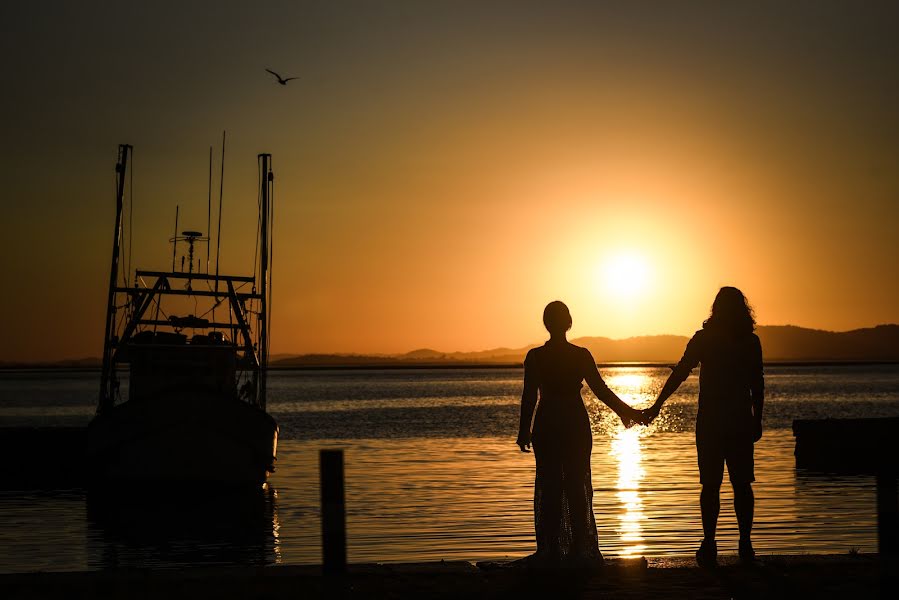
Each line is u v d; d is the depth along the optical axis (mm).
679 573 9211
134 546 18438
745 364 10195
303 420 70125
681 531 18062
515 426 61156
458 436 51469
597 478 28703
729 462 10172
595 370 9992
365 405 101625
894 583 7441
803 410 80062
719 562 9648
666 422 66812
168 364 29031
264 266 30719
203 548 18125
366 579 8930
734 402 10141
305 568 9211
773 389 140750
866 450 30953
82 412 87562
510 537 18125
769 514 20453
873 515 20297
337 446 44656
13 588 8516
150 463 27688
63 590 8453
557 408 9875
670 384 10289
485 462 35500
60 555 17359
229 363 29688
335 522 8586
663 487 26141
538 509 9859
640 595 8383
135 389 28906
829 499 23266
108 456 27672
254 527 20953
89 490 29000
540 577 9078
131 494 27828
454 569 9320
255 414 28281
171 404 27688
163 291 29266
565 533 9781
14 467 35062
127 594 8312
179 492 27828
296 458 39156
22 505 25828
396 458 37469
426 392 155000
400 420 69562
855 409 81562
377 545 17250
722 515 19953
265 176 31172
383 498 24375
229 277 30047
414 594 8398
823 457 31484
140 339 29219
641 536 17484
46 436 35438
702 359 10320
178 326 29578
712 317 10359
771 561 9570
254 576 8883
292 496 27125
